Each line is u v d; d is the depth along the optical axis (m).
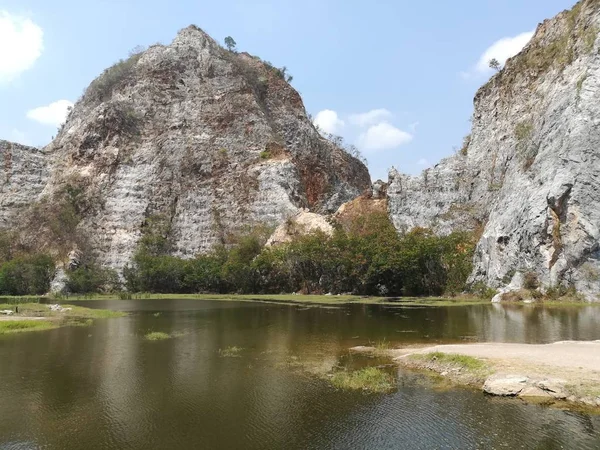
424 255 77.75
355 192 147.38
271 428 15.88
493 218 76.19
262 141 129.38
